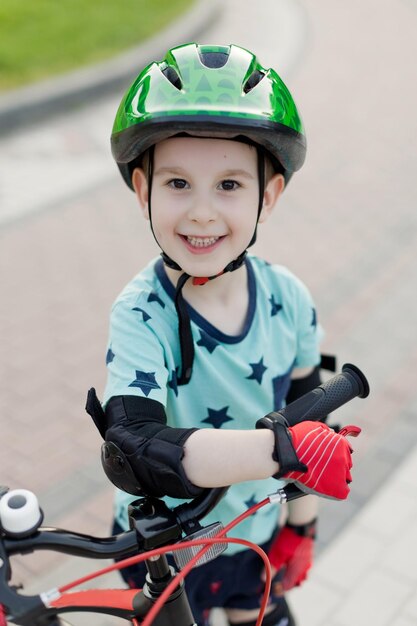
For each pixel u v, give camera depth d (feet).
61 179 21.06
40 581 9.27
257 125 4.52
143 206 5.35
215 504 4.14
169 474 3.95
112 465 4.28
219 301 5.41
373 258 16.70
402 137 23.22
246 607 6.50
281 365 5.72
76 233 18.22
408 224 18.21
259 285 5.62
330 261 16.62
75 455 11.51
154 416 4.62
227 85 4.55
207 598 6.29
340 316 14.58
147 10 34.73
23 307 15.38
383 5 37.83
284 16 36.63
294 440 3.96
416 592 9.01
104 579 9.27
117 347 5.00
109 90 26.86
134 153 4.91
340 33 33.58
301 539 6.40
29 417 12.38
